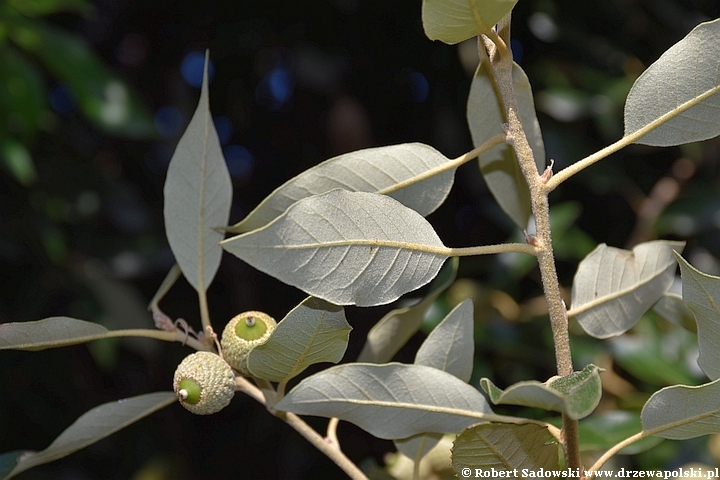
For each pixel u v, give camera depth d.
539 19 0.68
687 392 0.37
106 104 0.64
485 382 0.36
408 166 0.40
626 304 0.43
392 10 0.86
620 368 0.65
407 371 0.40
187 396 0.40
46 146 0.82
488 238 0.96
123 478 0.99
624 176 0.71
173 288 1.03
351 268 0.38
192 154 0.42
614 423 0.46
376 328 0.44
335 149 0.94
